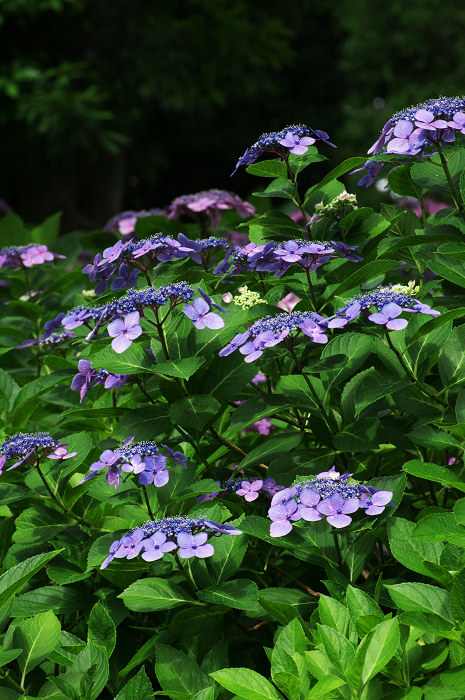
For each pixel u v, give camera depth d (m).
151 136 14.77
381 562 2.51
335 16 16.41
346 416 2.52
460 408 2.40
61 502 2.55
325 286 2.69
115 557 2.32
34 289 3.90
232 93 14.23
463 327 2.48
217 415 2.63
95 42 12.36
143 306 2.43
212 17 13.45
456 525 2.19
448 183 2.63
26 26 11.92
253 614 2.39
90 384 2.57
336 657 2.14
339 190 2.79
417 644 2.19
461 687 2.12
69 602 2.46
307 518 2.25
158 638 2.38
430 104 2.55
